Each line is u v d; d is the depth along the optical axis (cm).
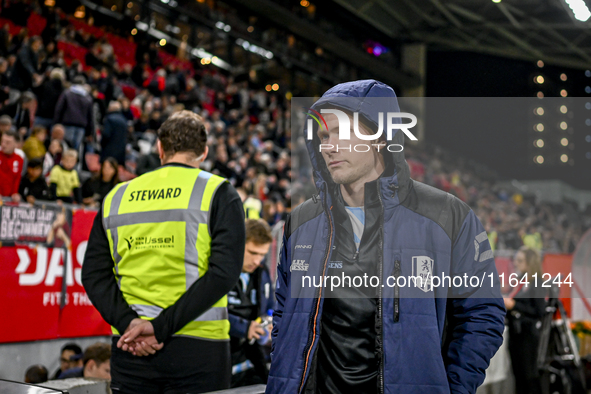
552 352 372
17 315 311
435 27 1848
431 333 112
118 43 974
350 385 115
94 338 368
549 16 1568
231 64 1332
